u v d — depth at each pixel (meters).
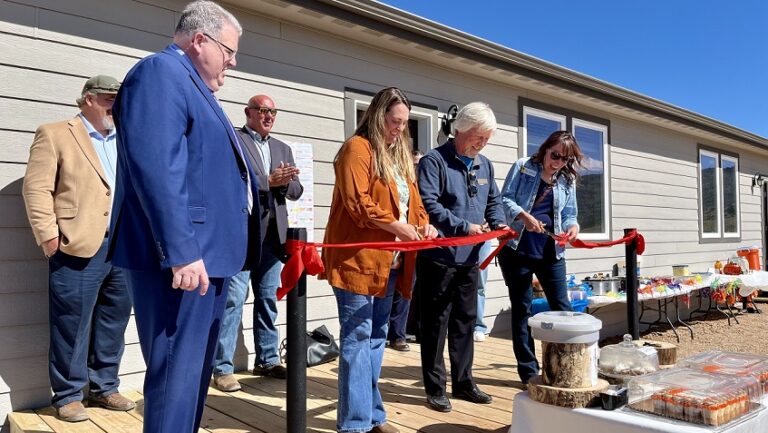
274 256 3.58
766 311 8.52
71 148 2.87
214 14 1.85
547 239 3.30
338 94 4.49
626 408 1.84
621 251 7.42
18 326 3.03
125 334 3.38
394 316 4.50
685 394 1.77
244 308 3.87
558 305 3.31
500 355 4.35
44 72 3.13
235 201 1.84
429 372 2.93
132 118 1.61
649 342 2.44
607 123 7.30
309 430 2.64
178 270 1.58
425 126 5.21
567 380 1.93
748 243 10.85
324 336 3.99
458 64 5.28
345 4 4.11
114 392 3.04
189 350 1.74
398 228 2.25
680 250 8.73
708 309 8.28
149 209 1.58
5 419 2.97
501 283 5.72
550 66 5.84
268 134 3.62
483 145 2.93
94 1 3.31
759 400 1.94
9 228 3.01
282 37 4.16
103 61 3.34
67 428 2.71
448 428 2.66
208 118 1.78
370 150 2.37
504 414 2.86
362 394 2.34
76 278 2.81
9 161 3.02
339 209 2.41
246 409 2.97
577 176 3.44
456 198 2.91
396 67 4.93
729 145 10.23
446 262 2.84
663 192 8.40
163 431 1.69
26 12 3.08
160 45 3.57
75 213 2.83
